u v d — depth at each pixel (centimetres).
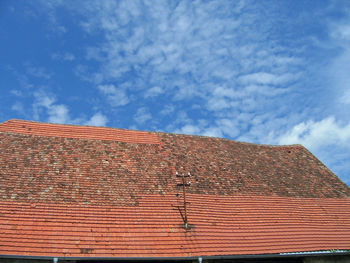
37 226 1108
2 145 1459
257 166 1825
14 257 999
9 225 1088
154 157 1638
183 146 1819
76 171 1401
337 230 1477
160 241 1166
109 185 1365
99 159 1517
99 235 1130
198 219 1302
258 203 1507
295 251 1293
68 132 1664
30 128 1623
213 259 1214
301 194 1658
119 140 1705
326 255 1336
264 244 1284
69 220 1156
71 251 1055
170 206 1329
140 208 1286
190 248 1169
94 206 1240
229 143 2011
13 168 1333
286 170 1856
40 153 1466
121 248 1105
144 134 1808
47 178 1321
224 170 1692
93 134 1694
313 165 1969
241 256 1195
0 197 1179
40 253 1027
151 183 1438
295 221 1463
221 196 1480
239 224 1350
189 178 1539
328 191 1739
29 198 1205
